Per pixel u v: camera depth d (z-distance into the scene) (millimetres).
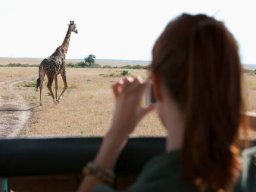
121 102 1107
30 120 16266
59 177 1308
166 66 897
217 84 856
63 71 24375
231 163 869
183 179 860
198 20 907
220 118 851
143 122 13406
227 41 886
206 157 843
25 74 58906
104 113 18141
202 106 849
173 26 917
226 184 873
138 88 1107
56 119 16406
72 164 1258
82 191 1089
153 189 869
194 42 869
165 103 928
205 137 844
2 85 36594
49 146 1245
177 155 885
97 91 29688
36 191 1370
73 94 27438
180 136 906
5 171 1236
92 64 104438
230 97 870
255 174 1012
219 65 864
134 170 1296
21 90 31781
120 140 1106
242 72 917
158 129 12484
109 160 1098
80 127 14703
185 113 869
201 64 858
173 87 892
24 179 1352
